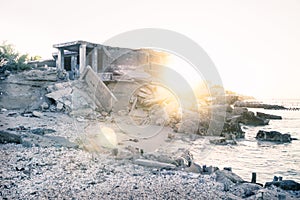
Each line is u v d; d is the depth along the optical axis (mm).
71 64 31922
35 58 37094
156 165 9344
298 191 7375
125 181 7344
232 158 13844
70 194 6254
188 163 10203
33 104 22188
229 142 18828
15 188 6551
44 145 11625
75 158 9750
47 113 20453
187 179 7746
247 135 23375
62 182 7113
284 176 10539
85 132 15547
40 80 24812
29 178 7363
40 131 14344
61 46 27766
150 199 6043
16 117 18359
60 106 21516
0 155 9727
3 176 7430
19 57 32312
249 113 32250
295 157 14352
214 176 8180
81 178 7516
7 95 22406
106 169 8531
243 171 11156
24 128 15070
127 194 6328
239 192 6797
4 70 27141
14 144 11820
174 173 8406
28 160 9195
